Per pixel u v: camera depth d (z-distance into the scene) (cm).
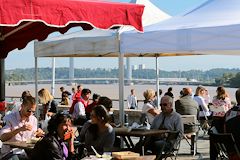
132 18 559
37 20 486
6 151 641
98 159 545
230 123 739
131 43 869
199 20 854
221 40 757
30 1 482
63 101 2119
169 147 836
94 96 1135
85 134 736
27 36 741
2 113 1015
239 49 744
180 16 926
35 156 554
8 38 766
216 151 816
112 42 911
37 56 1162
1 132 646
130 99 2394
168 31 812
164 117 881
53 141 554
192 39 784
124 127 905
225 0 924
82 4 520
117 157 547
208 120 1368
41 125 870
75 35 1085
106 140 712
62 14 504
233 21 792
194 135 1095
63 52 1059
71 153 651
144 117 1054
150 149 844
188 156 1079
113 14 545
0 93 1081
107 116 718
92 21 527
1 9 466
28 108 659
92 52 967
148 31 841
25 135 668
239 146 731
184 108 1105
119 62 940
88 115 1126
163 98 878
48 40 1134
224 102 1227
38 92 1275
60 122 560
